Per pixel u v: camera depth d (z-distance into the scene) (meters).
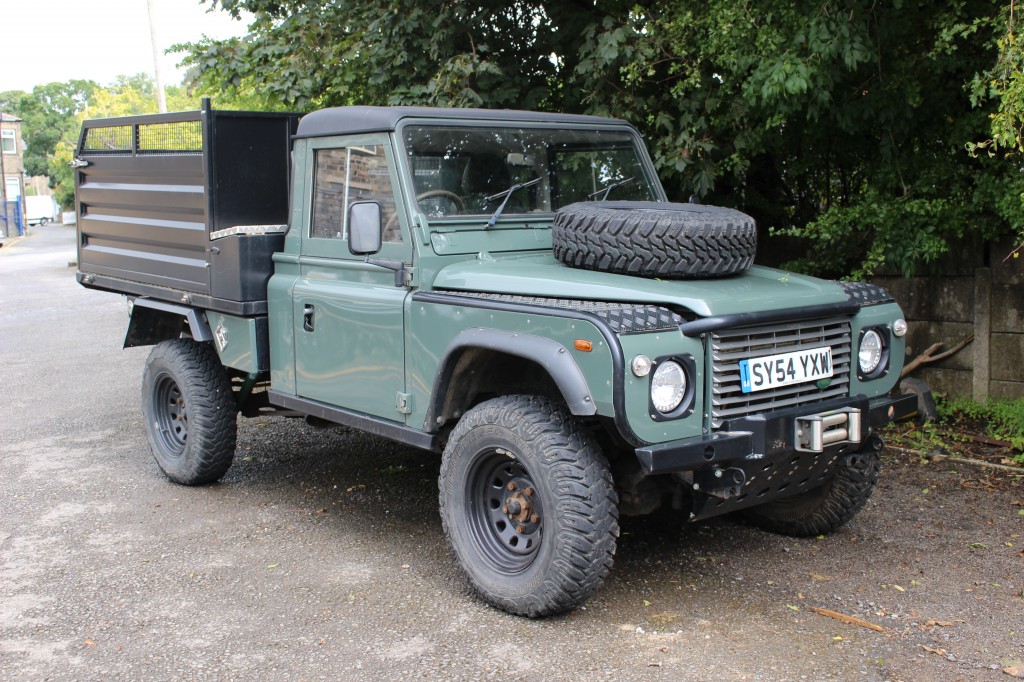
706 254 3.89
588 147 5.11
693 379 3.62
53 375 9.76
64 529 5.12
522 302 3.83
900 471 5.88
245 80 8.30
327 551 4.73
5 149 65.81
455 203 4.52
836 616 3.89
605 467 3.76
